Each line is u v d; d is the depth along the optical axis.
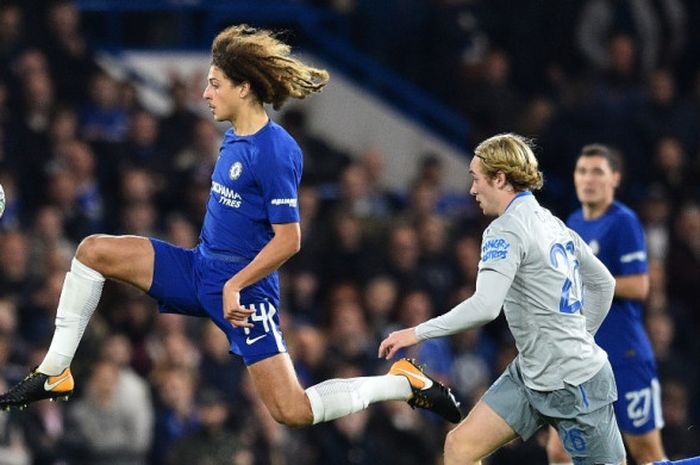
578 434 20.02
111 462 31.48
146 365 33.91
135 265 19.91
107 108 41.44
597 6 46.88
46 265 34.72
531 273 19.56
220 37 19.61
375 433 34.22
